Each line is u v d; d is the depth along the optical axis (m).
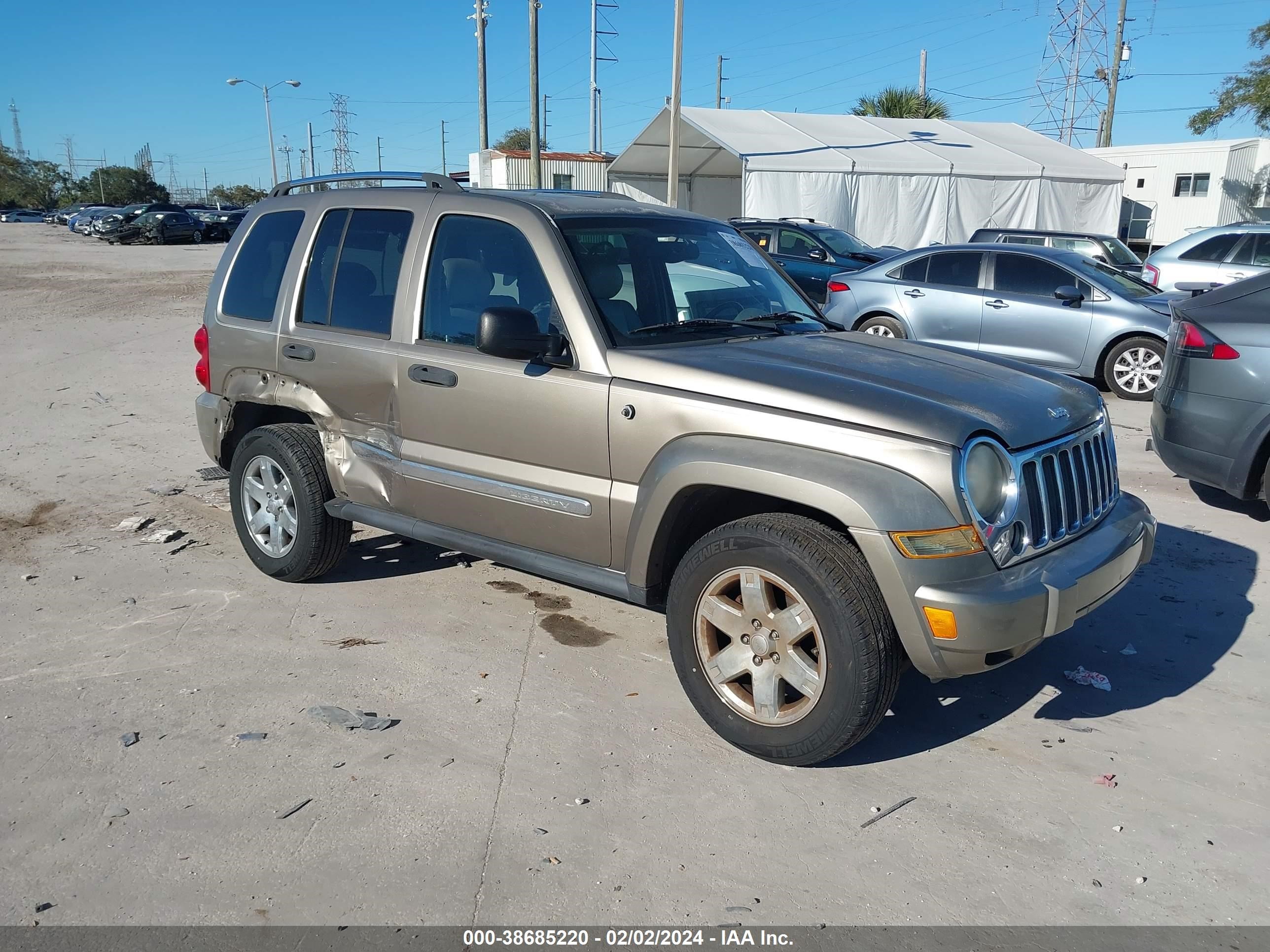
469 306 4.17
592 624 4.68
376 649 4.37
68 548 5.63
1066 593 3.20
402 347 4.32
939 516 3.08
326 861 2.95
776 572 3.29
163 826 3.10
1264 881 2.92
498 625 4.65
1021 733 3.75
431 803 3.24
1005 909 2.79
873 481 3.12
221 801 3.23
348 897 2.80
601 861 2.97
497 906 2.77
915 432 3.15
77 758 3.48
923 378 3.58
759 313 4.39
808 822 3.17
